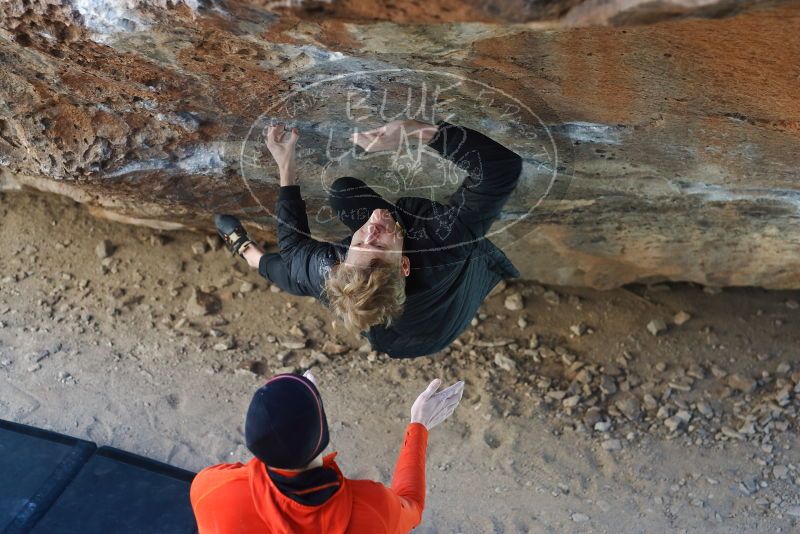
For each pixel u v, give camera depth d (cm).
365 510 239
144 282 571
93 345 535
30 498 424
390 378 525
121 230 596
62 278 571
